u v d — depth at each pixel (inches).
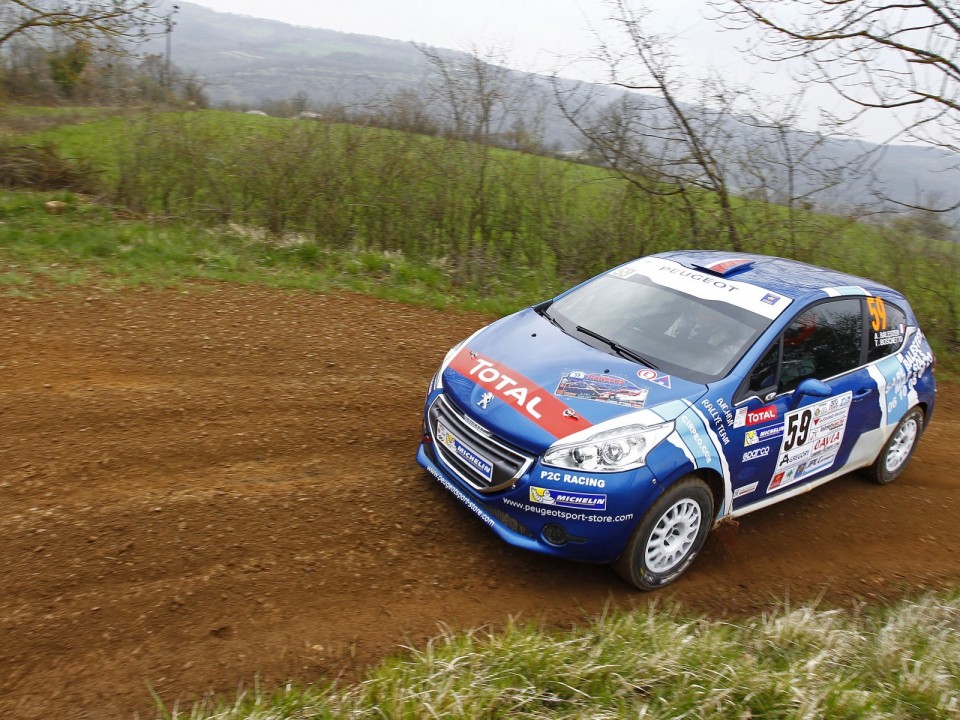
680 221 452.1
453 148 460.1
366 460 220.5
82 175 506.0
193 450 213.2
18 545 164.1
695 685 139.3
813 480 222.8
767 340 196.5
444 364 204.1
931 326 466.3
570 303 226.5
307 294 368.5
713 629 161.8
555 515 167.5
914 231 461.7
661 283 222.7
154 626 147.3
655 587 183.5
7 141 516.1
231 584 161.2
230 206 469.7
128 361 266.1
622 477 166.2
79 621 145.9
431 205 467.2
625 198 454.6
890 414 239.3
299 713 124.5
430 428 194.7
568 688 135.1
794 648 160.7
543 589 177.2
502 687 132.6
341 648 148.6
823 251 451.2
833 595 196.9
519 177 470.9
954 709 147.3
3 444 203.5
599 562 174.7
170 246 406.0
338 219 463.2
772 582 197.8
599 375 185.3
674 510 177.6
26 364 252.8
